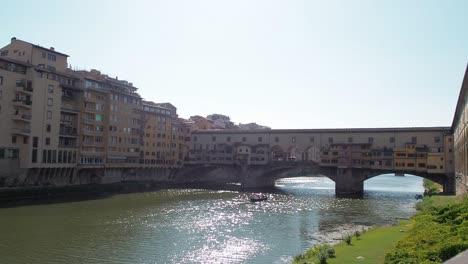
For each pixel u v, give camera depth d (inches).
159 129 5398.6
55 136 3754.9
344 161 4894.2
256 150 5502.0
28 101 3462.1
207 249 1825.8
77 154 4055.1
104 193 4042.8
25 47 3678.6
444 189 4360.2
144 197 3892.7
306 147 5265.8
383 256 1264.8
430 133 4591.5
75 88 4020.7
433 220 1515.7
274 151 6127.0
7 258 1614.2
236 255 1720.0
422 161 4500.5
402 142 4702.3
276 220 2647.6
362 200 3932.1
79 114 4099.4
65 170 3909.9
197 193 4436.5
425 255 932.0
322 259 1250.0
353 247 1476.4
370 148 4810.5
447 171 4301.2
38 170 3585.1
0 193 3011.8
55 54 3905.0
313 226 2427.4
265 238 2070.6
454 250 915.4
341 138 5054.1
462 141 2711.6
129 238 2034.9
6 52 3786.9
